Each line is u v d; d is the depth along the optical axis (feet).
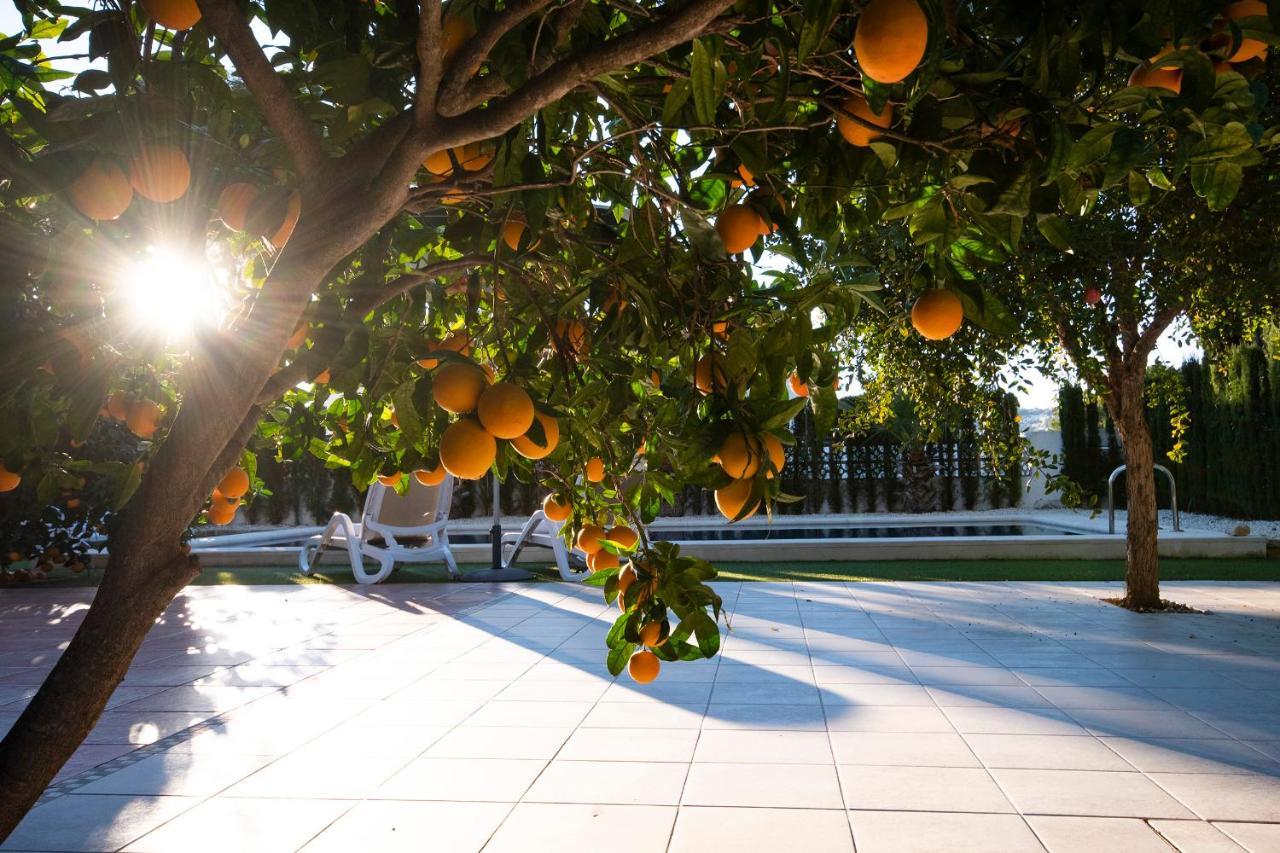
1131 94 3.19
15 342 3.79
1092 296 18.70
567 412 4.67
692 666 17.79
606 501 5.67
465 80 3.38
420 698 15.85
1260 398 50.85
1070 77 3.07
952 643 19.53
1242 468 51.67
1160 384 26.45
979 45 3.55
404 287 4.42
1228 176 3.21
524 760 12.37
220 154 4.51
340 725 14.24
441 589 30.42
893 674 16.79
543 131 4.09
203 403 3.60
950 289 3.85
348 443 5.41
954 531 49.49
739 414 3.38
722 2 3.00
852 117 3.51
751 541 36.70
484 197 4.48
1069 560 35.37
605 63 3.20
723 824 10.04
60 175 3.36
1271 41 3.04
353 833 10.03
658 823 10.11
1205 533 35.96
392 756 12.66
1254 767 11.46
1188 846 9.20
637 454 5.48
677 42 3.14
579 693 15.97
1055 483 22.53
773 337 3.75
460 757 12.55
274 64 4.84
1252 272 16.94
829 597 26.45
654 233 4.49
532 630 22.36
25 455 4.68
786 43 3.36
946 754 12.18
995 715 13.98
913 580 30.27
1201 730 13.05
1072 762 11.76
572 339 5.15
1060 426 60.59
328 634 22.24
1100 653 18.35
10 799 3.52
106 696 3.68
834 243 4.26
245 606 26.94
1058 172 3.01
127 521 3.69
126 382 5.39
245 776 11.92
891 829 9.78
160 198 3.72
